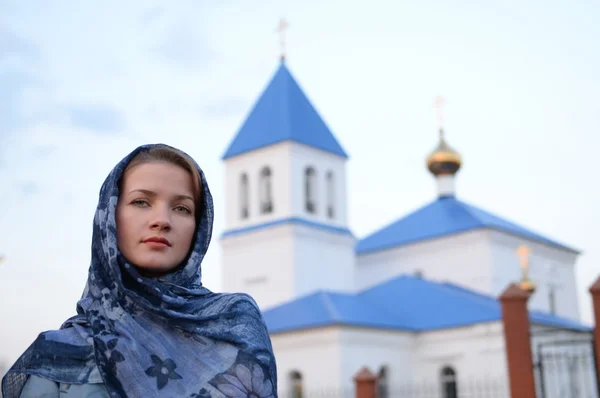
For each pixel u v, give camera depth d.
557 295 45.50
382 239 44.41
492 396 30.19
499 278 40.53
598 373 14.16
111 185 2.29
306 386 29.62
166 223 2.29
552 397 31.31
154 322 2.21
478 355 30.86
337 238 39.84
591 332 14.85
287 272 37.62
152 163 2.34
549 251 45.19
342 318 29.70
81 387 2.18
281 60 42.38
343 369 29.02
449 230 41.50
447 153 45.72
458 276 40.91
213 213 2.44
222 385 2.13
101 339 2.14
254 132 40.44
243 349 2.19
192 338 2.21
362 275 44.34
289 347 30.50
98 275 2.25
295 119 39.84
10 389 2.25
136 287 2.25
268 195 40.22
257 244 39.03
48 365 2.22
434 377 31.72
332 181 41.00
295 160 39.00
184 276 2.35
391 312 33.69
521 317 15.39
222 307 2.28
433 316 32.78
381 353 30.81
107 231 2.24
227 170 41.22
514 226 44.66
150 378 2.12
